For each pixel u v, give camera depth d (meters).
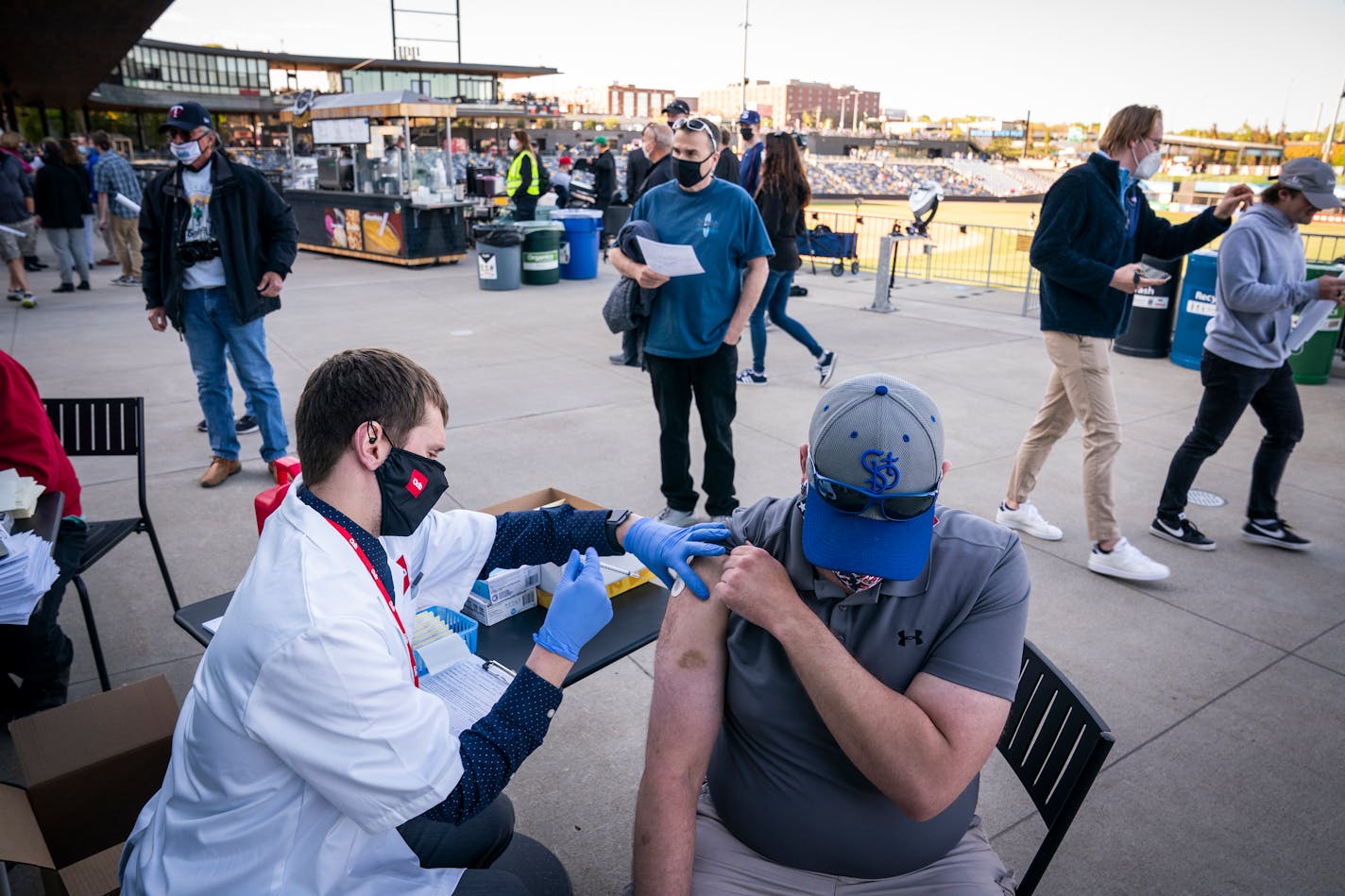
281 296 10.64
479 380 6.91
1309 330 3.82
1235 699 3.04
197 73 61.34
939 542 1.43
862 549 1.32
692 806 1.45
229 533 4.23
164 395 6.45
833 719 1.32
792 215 6.46
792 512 1.51
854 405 1.30
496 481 4.88
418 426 1.37
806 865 1.51
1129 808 2.53
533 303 10.25
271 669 1.19
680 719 1.47
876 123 123.00
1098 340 3.68
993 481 4.99
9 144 11.48
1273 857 2.35
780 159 6.32
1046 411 4.11
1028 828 2.46
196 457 5.26
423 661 1.92
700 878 1.51
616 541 1.82
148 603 3.59
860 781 1.45
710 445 4.14
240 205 4.45
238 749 1.23
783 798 1.47
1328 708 2.99
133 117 66.69
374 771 1.21
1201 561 4.06
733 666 1.50
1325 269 6.68
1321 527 4.43
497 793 1.38
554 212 12.02
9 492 2.39
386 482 1.35
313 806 1.26
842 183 72.00
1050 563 4.04
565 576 1.55
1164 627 3.50
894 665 1.41
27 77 32.19
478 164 23.16
